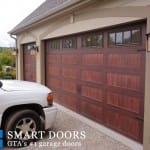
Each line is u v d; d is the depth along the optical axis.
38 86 5.34
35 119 4.84
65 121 6.45
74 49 7.38
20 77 12.79
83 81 6.93
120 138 5.15
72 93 7.64
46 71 9.69
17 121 4.60
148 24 4.29
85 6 6.27
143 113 4.69
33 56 10.85
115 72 5.51
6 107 4.45
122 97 5.30
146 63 4.30
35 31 10.22
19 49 12.76
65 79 8.09
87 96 6.73
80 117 6.84
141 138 4.78
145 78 4.41
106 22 5.54
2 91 4.53
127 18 4.86
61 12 7.20
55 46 8.73
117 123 5.50
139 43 4.77
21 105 4.73
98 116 6.24
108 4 5.44
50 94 5.12
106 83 5.85
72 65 7.56
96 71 6.27
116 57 5.46
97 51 6.19
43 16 8.26
